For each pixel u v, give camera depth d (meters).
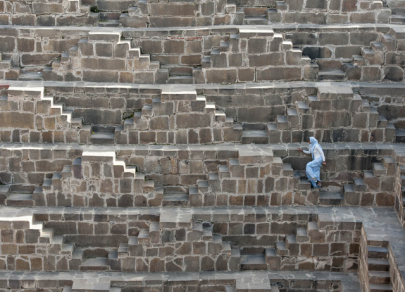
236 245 25.44
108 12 26.89
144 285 24.83
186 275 25.00
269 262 25.23
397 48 25.31
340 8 26.44
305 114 25.06
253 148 25.06
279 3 26.55
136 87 25.16
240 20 26.59
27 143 25.16
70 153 24.86
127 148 25.03
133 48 25.55
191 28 25.80
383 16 26.62
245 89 25.23
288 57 25.45
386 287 22.33
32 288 24.64
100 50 25.20
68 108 25.44
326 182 25.55
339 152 24.95
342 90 24.80
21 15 26.20
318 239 24.70
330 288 25.08
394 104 25.44
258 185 24.94
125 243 25.28
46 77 25.59
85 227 24.94
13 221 24.02
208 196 25.09
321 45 26.14
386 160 24.69
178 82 25.80
